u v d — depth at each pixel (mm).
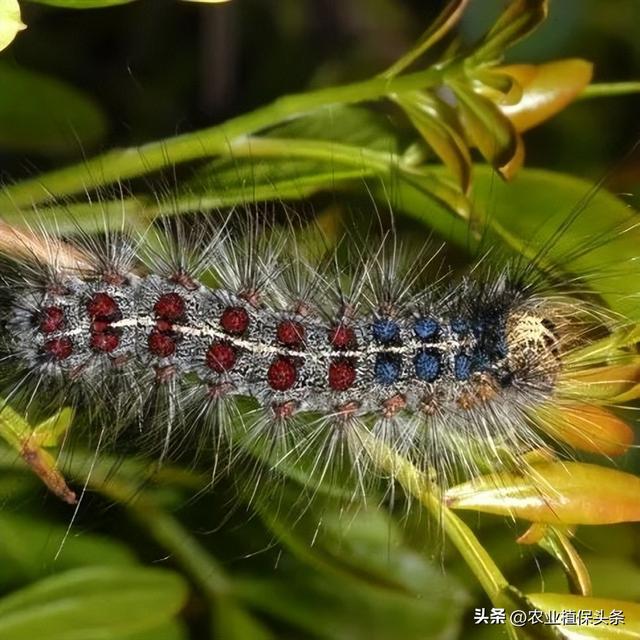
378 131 257
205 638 266
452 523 232
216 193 252
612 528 274
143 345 251
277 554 270
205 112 338
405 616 269
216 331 252
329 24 347
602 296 240
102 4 230
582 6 323
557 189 245
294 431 259
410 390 253
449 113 240
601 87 243
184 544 263
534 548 263
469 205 241
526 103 242
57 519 262
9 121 277
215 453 257
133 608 248
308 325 254
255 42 345
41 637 244
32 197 246
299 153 248
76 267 252
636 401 266
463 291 254
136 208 257
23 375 252
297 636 273
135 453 260
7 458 255
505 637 268
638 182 272
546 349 250
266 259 259
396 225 268
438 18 240
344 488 256
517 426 253
